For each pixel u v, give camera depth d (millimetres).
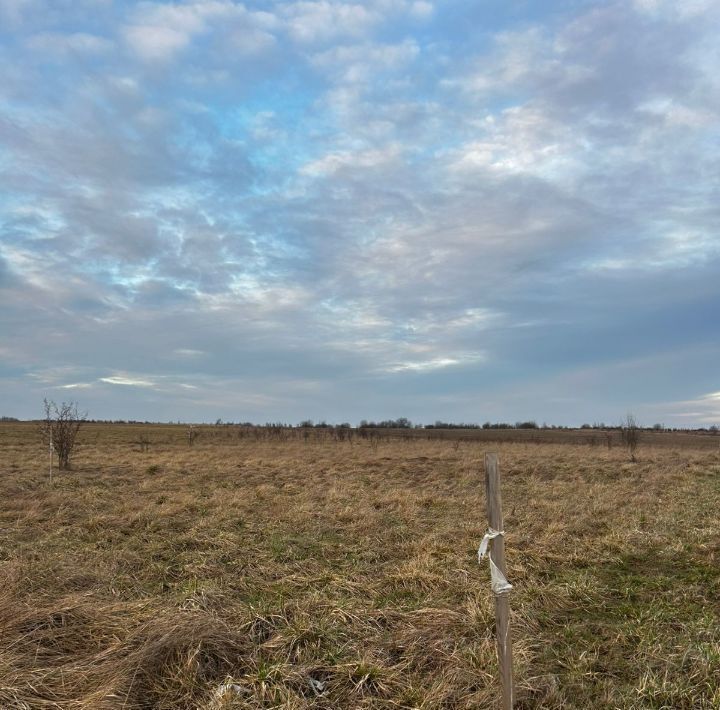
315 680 4266
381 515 10750
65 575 6309
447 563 7461
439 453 26516
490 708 3908
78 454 23766
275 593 6309
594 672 4574
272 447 30531
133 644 4441
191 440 31781
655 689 4188
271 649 4637
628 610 6047
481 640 4941
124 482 15195
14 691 3725
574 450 29672
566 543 8812
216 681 4133
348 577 6910
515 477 17625
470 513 11188
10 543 8227
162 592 6457
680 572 7438
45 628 4715
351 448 29953
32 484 14250
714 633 5180
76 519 10148
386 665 4488
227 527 9523
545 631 5445
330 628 5020
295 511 10789
